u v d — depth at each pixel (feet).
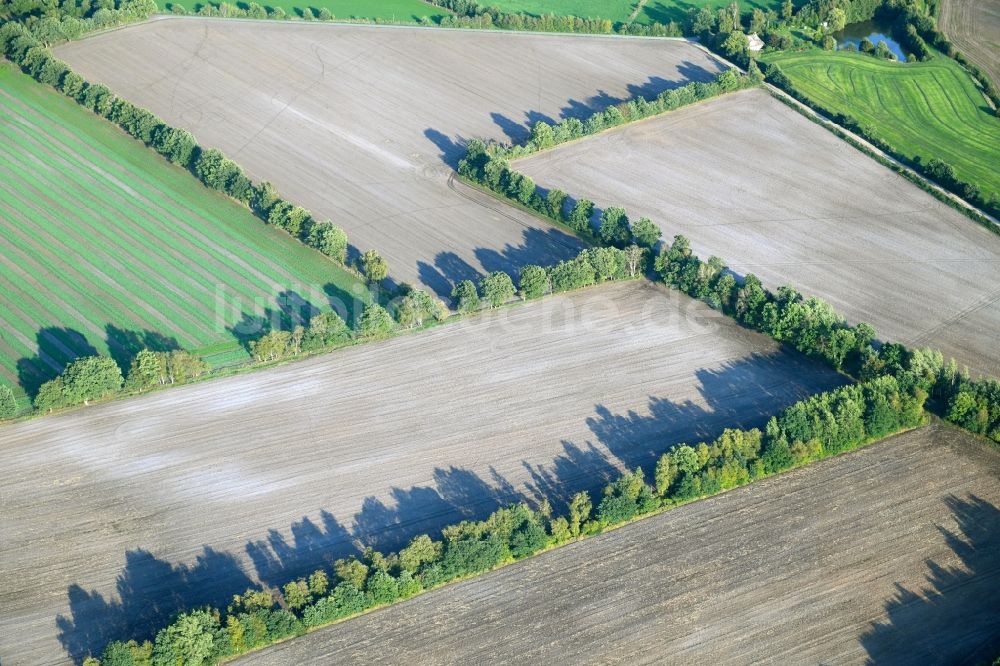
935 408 595.06
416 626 472.85
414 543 492.13
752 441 547.90
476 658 458.91
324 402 595.06
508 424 581.94
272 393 600.80
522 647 463.42
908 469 556.10
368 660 457.68
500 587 490.90
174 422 580.71
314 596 474.08
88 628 472.03
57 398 578.25
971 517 529.04
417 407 592.60
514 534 502.38
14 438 568.82
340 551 509.35
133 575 496.23
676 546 510.99
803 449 548.72
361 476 549.54
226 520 524.52
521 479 548.72
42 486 540.52
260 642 461.78
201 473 549.54
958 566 502.79
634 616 476.95
